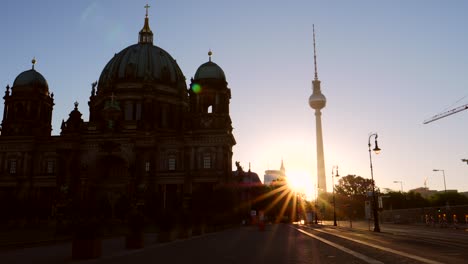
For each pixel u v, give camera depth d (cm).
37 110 12825
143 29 14675
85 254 2734
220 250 3325
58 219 7956
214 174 10931
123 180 11681
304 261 2419
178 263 2394
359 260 2395
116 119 11862
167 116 13138
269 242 4266
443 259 2389
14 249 3612
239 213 13038
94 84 14025
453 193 18125
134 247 3597
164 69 13475
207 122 11312
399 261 2302
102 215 9531
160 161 11544
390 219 15588
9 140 12112
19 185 11800
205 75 11838
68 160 11506
